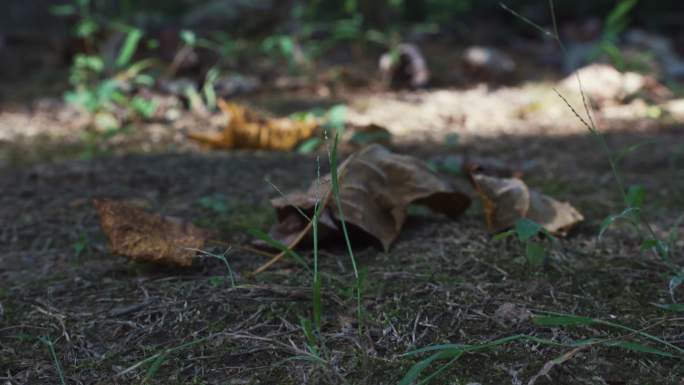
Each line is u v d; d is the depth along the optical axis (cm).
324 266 88
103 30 191
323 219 90
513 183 94
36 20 225
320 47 196
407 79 180
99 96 138
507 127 141
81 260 93
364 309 82
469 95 172
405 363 76
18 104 160
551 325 79
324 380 75
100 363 78
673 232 91
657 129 138
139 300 85
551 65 213
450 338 79
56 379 76
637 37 236
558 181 113
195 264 90
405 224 97
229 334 80
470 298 83
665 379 74
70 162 121
